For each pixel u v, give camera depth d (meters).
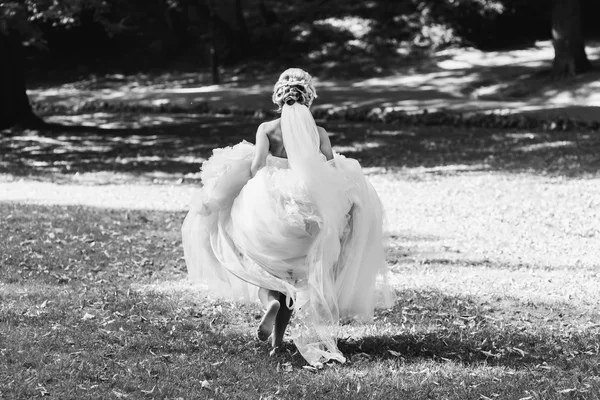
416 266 10.82
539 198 16.58
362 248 6.87
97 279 9.69
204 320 7.94
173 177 20.64
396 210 15.59
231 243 7.01
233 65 46.75
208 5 47.34
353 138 27.95
